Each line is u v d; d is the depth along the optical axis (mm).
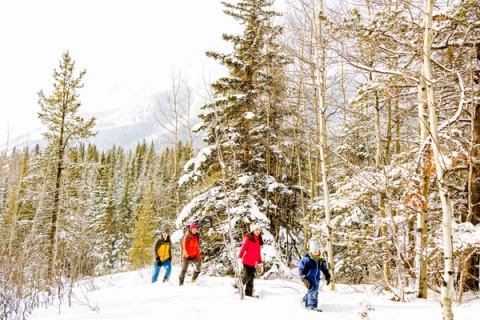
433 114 5375
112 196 48750
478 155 8156
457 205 9570
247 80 14500
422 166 7273
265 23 14156
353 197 10148
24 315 7113
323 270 7230
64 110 22156
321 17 8180
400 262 7844
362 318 6102
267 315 6395
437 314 6383
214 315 6359
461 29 7543
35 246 9203
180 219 13422
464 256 7750
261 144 15312
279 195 15773
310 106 12719
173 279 11328
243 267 8273
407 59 8406
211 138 14000
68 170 20766
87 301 7844
